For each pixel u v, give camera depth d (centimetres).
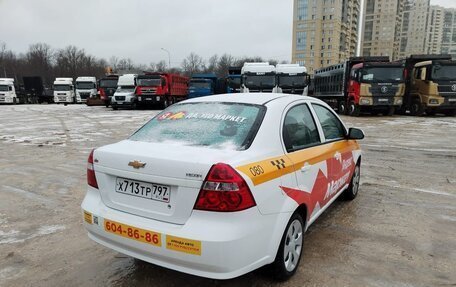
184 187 253
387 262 342
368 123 1695
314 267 332
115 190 290
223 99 362
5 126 1606
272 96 365
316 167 353
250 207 253
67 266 340
